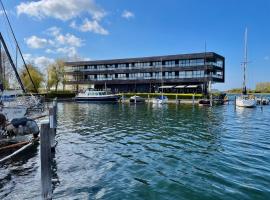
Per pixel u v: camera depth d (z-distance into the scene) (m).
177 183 9.12
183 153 13.15
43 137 7.64
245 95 48.50
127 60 76.31
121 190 8.64
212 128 21.47
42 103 25.36
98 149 14.09
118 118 29.06
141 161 11.80
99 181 9.43
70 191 8.61
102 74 80.88
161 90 72.38
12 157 12.27
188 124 23.94
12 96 24.12
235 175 9.79
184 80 68.50
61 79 79.88
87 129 20.98
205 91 67.38
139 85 77.50
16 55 26.59
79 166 11.12
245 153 13.02
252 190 8.42
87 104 57.41
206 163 11.36
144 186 8.94
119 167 10.97
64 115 32.66
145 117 30.00
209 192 8.34
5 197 8.26
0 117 13.39
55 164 11.38
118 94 68.56
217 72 73.50
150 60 72.75
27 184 9.21
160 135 18.25
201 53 65.62
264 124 24.03
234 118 29.02
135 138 17.20
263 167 10.70
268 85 107.19
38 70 69.50
